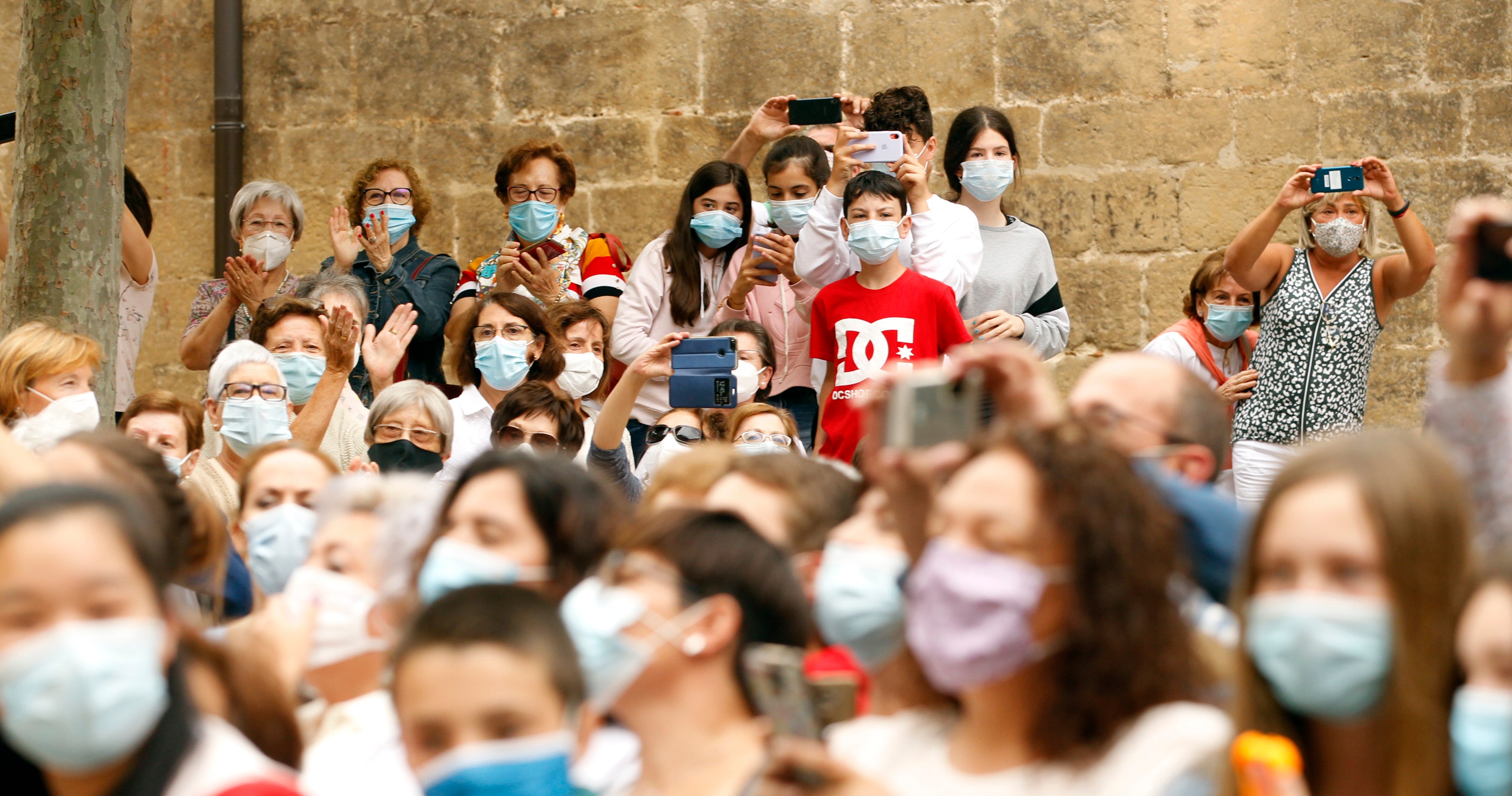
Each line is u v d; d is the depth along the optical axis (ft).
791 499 9.81
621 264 23.75
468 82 27.09
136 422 15.74
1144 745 6.33
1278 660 6.70
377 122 27.35
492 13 27.07
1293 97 24.84
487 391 19.53
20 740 6.60
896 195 18.81
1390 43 24.61
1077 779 6.37
